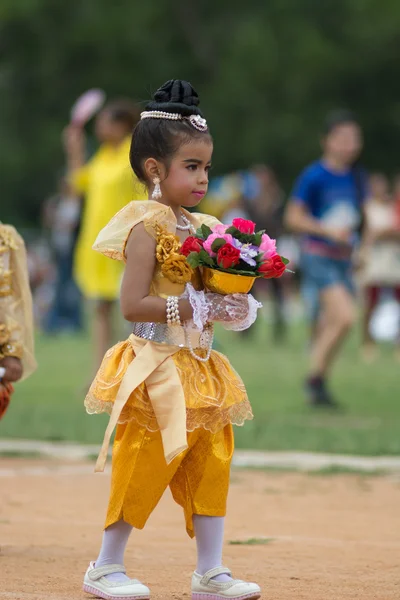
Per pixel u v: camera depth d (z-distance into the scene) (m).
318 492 12.85
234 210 36.69
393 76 72.69
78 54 79.00
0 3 78.81
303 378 23.41
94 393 8.12
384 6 73.56
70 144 21.31
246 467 14.23
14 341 9.46
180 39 80.19
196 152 8.15
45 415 17.83
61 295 37.19
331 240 18.69
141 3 79.88
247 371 24.86
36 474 13.76
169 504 12.19
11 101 81.81
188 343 7.98
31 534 10.47
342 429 16.61
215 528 8.02
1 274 9.43
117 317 29.75
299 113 72.44
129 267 8.00
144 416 7.95
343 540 10.36
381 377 24.14
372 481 13.56
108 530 8.13
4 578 8.75
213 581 7.96
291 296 56.53
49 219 41.44
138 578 8.86
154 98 8.29
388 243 29.42
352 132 19.20
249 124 73.19
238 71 74.00
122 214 8.11
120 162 18.84
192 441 7.98
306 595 8.31
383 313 36.19
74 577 8.81
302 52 72.50
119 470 8.02
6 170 81.25
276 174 73.44
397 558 9.59
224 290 7.93
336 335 18.64
